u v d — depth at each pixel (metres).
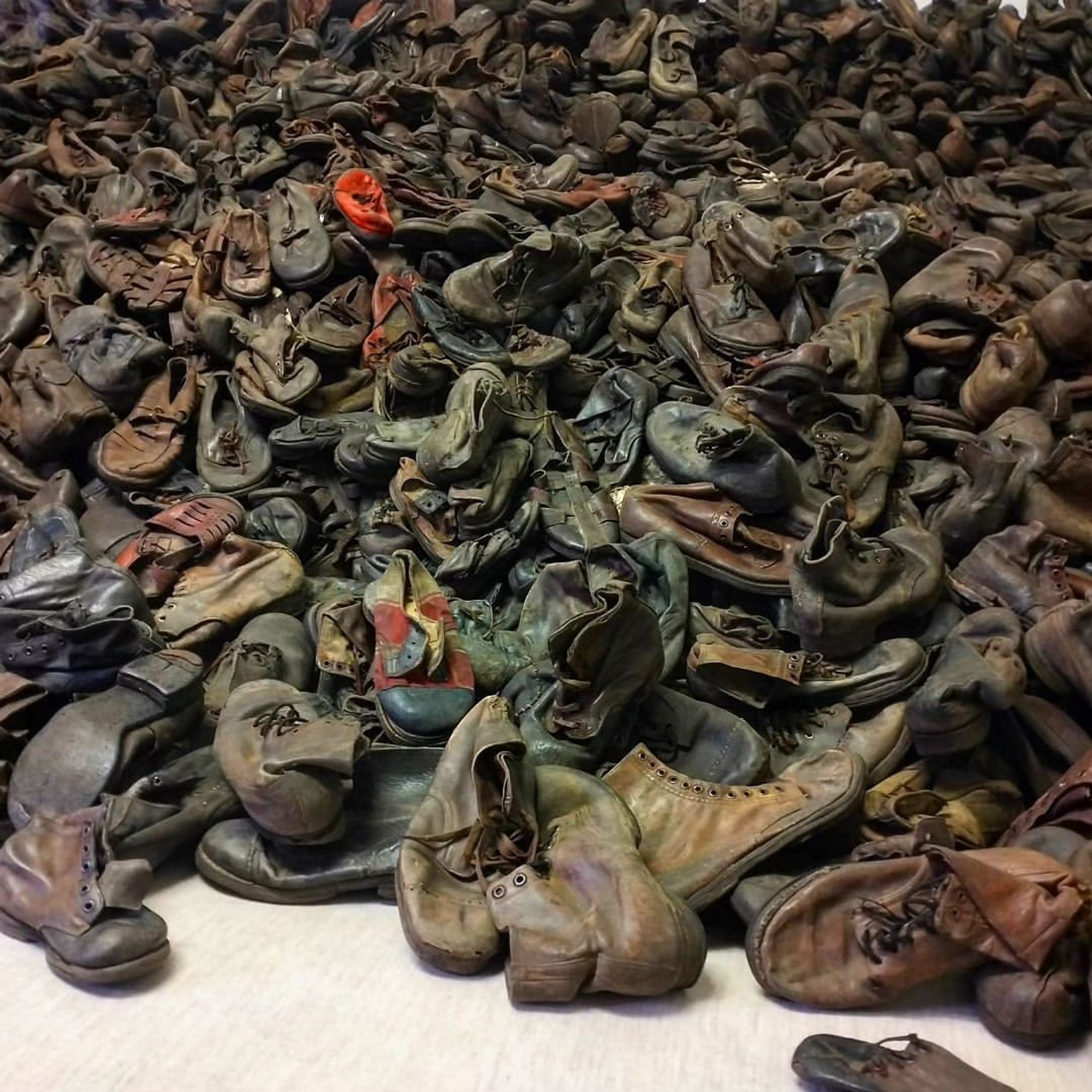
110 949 1.32
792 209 2.94
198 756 1.72
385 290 2.62
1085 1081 1.23
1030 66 3.81
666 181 3.33
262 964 1.41
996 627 1.83
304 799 1.51
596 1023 1.31
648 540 1.96
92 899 1.36
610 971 1.31
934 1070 1.18
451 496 2.12
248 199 3.06
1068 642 1.73
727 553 2.00
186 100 3.52
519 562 2.15
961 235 2.92
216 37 4.09
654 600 1.96
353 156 3.02
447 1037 1.28
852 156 3.27
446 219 2.71
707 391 2.39
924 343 2.38
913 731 1.72
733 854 1.53
